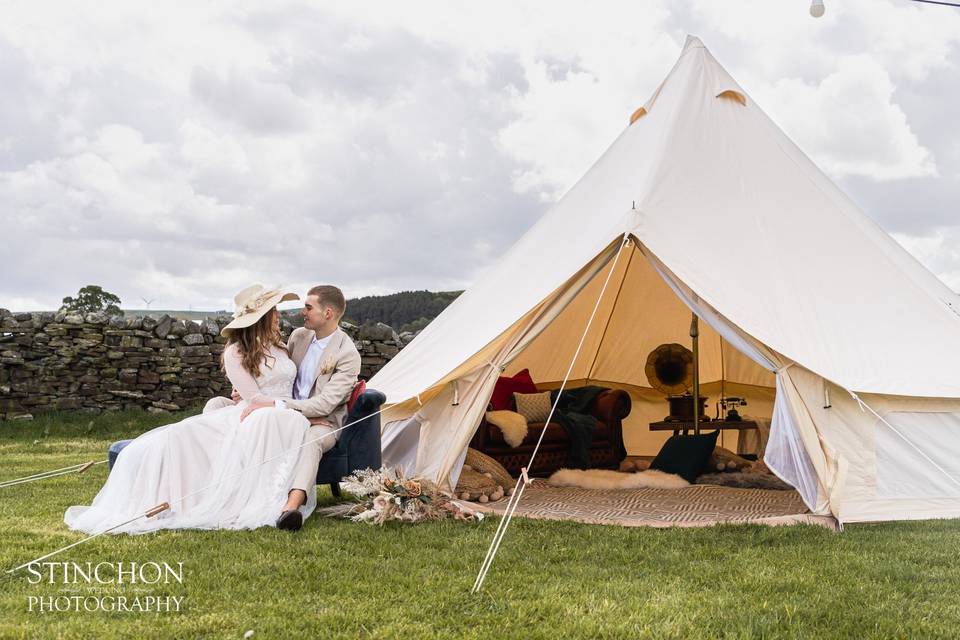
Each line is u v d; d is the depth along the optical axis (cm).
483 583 296
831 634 246
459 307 587
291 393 443
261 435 398
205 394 991
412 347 585
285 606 263
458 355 490
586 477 584
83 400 952
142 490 387
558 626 249
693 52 631
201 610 258
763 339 436
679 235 476
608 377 828
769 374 801
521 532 394
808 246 507
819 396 437
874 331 472
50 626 238
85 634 234
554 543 369
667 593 288
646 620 255
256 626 243
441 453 470
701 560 341
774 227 510
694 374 645
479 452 571
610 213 510
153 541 350
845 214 553
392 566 319
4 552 328
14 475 578
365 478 424
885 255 534
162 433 400
